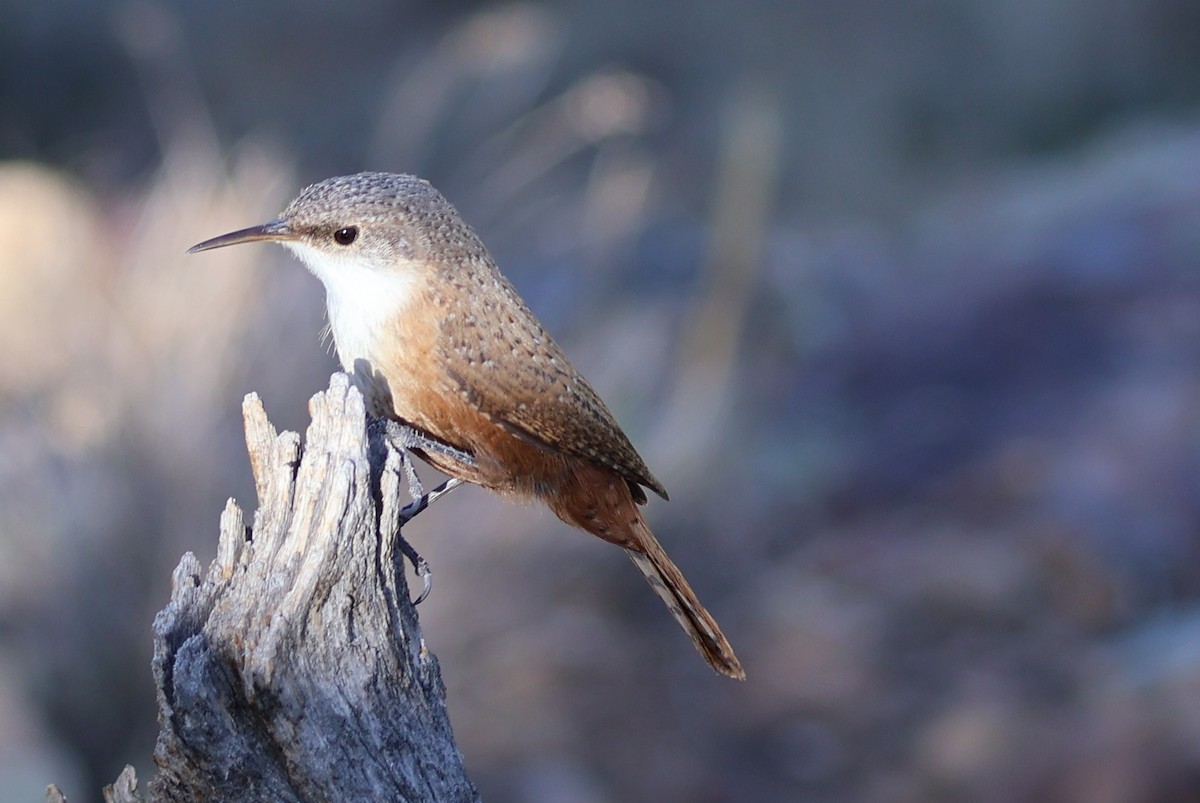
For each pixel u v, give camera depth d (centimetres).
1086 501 1361
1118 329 1673
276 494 468
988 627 1232
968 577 1270
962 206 2159
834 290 1845
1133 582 1270
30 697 980
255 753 459
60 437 1066
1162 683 1109
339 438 466
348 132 2270
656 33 2447
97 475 1038
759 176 1390
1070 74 2462
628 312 1562
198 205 1255
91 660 1011
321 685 464
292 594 454
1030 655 1195
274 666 451
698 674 1176
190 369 1097
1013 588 1266
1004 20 2477
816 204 2217
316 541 457
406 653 484
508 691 1110
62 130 2219
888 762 1100
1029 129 2425
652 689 1148
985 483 1417
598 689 1131
